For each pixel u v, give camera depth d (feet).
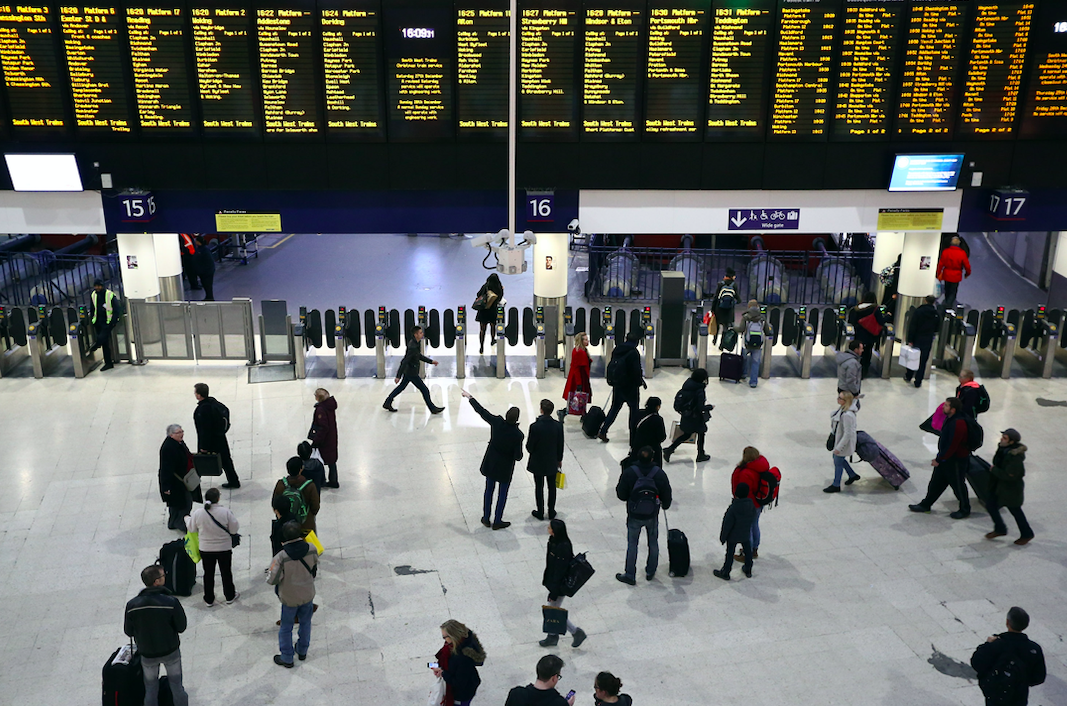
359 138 47.42
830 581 33.22
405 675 28.32
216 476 39.45
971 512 37.88
